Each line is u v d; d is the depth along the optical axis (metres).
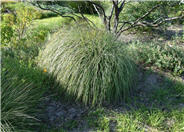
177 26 7.47
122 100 3.24
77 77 3.08
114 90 3.16
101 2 7.70
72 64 3.13
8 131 2.31
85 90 3.03
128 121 2.73
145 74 4.03
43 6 6.20
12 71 3.28
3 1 10.12
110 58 3.23
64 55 3.26
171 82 3.74
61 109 3.07
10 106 2.60
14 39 4.86
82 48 3.28
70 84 3.10
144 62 4.48
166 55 4.34
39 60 3.98
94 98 3.04
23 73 3.39
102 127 2.69
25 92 2.80
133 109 3.01
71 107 3.11
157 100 3.27
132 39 6.28
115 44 3.52
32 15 5.72
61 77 3.24
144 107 3.08
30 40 5.18
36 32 5.74
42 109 3.04
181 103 3.21
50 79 3.48
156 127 2.70
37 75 3.51
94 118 2.88
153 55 4.36
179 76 3.97
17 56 4.22
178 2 5.55
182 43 5.74
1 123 2.33
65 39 3.50
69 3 8.38
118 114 2.92
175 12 7.39
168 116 2.90
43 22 7.77
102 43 3.42
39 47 4.62
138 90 3.54
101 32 3.67
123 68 3.27
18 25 5.42
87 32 3.58
